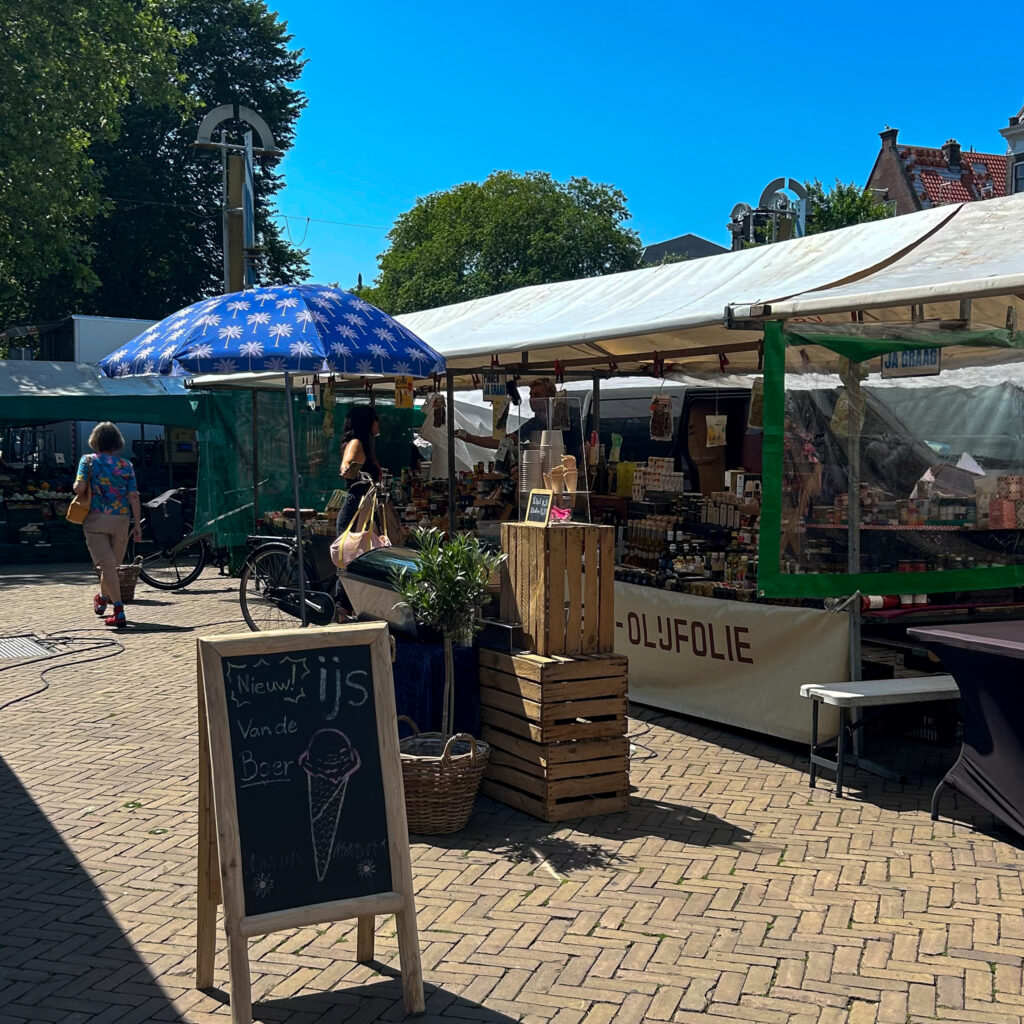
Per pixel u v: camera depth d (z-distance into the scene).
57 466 18.44
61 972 3.80
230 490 13.80
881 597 6.30
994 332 6.52
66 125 21.33
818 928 4.04
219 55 33.66
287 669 3.58
